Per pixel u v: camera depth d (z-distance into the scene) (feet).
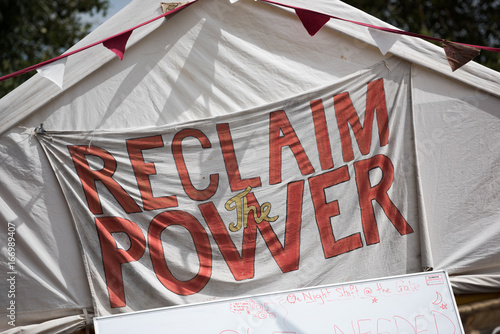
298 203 12.91
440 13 32.68
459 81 13.78
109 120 12.51
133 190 12.30
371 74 13.60
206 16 13.21
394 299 12.02
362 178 13.24
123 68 12.74
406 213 13.26
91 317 11.85
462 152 13.69
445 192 13.51
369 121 13.43
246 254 12.56
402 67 13.73
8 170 11.94
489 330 13.21
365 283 12.15
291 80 13.33
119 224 12.10
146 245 12.16
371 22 13.32
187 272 12.25
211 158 12.75
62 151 12.12
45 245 11.93
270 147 13.00
